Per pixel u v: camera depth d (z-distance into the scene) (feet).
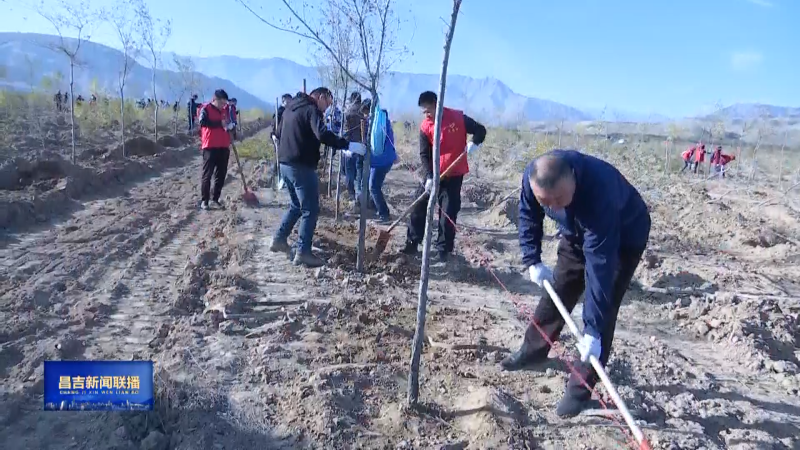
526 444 10.32
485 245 24.99
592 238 10.06
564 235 11.82
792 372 14.52
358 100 28.71
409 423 10.80
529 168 10.93
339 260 20.76
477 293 19.12
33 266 18.49
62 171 31.45
